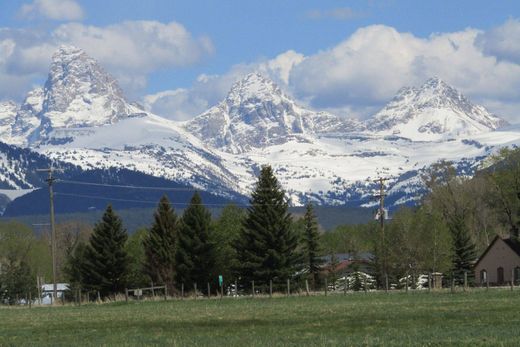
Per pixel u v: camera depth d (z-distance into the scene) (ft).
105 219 529.45
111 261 522.06
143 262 539.70
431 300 318.86
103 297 513.45
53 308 380.17
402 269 526.98
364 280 501.15
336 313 273.33
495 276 542.57
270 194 499.51
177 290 500.33
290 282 490.49
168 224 534.78
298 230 541.75
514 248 535.19
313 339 197.98
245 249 496.23
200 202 514.68
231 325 247.50
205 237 509.35
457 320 235.20
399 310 275.18
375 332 211.61
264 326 240.73
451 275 516.73
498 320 230.07
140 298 432.25
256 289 487.61
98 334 233.14
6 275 540.52
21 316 321.52
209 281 506.89
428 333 200.95
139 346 193.26
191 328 241.96
